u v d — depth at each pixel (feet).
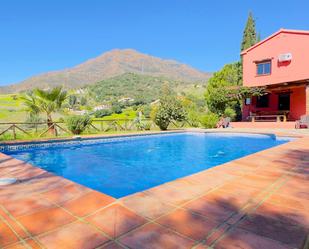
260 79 52.70
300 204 7.31
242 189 8.86
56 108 41.01
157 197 8.09
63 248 5.07
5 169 13.11
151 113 50.39
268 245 5.00
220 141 35.17
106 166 20.70
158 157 24.88
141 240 5.32
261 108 53.06
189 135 42.98
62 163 21.91
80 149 29.58
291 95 47.73
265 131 36.63
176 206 7.26
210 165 21.13
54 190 9.19
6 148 26.89
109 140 35.32
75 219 6.50
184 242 5.18
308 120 38.86
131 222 6.24
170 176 17.30
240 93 49.32
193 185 9.43
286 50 48.29
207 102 68.03
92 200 7.99
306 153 16.53
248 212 6.73
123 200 7.88
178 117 49.37
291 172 11.40
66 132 39.83
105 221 6.34
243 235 5.43
